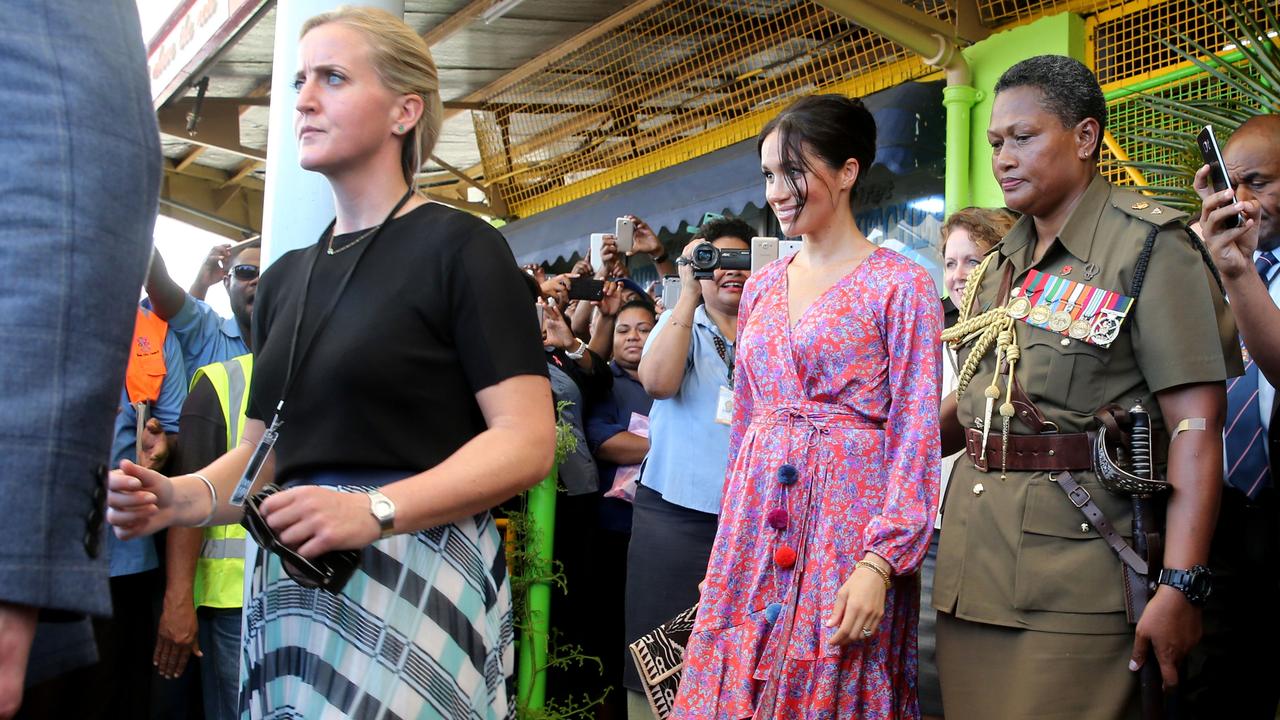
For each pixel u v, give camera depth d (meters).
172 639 3.90
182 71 8.18
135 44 1.32
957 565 2.71
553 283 5.20
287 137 3.45
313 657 2.00
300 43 2.18
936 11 6.36
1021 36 6.01
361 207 2.18
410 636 1.99
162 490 2.06
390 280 2.08
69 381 1.20
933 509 2.60
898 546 2.54
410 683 1.98
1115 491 2.52
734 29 7.70
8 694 1.16
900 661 2.73
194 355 4.68
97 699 3.91
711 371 4.02
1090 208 2.71
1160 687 2.48
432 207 2.17
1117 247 2.63
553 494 4.27
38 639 1.39
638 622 4.04
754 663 2.70
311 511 1.77
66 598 1.19
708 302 4.07
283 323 2.16
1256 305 2.53
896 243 6.82
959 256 3.82
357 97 2.12
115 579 4.08
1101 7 5.81
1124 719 2.52
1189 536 2.46
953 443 3.04
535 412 2.06
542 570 4.19
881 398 2.74
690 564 3.97
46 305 1.19
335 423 2.04
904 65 6.80
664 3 7.90
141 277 1.28
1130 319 2.59
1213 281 2.63
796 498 2.72
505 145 9.91
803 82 7.39
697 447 3.99
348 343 2.04
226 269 5.41
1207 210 2.54
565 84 9.05
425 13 8.18
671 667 3.24
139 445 3.46
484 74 9.49
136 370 4.29
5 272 1.19
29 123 1.21
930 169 6.57
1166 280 2.55
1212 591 2.72
